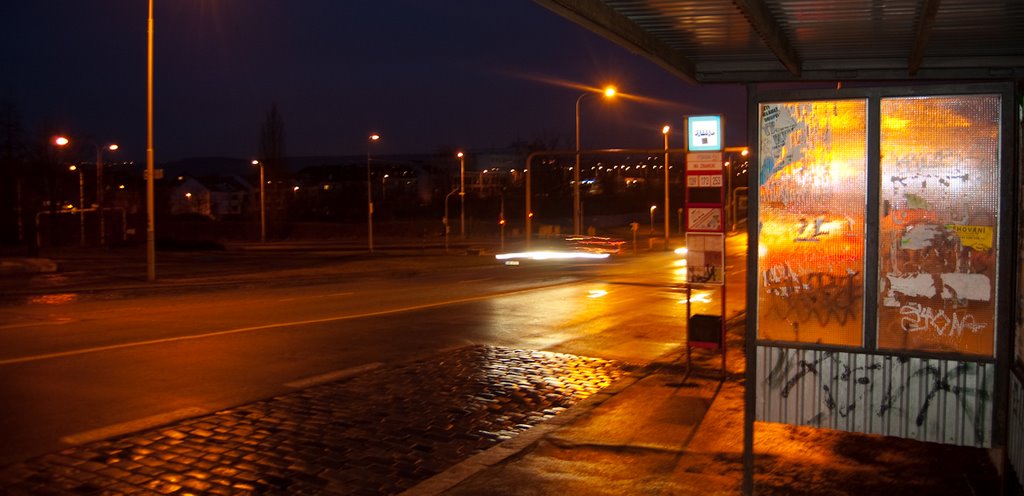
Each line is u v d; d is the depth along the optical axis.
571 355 11.98
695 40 4.95
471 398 8.95
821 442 6.64
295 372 10.41
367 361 11.27
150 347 12.20
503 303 19.45
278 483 6.00
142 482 6.02
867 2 4.06
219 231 86.25
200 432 7.43
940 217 4.68
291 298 20.55
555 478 5.81
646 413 7.77
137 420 7.86
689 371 9.96
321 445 7.02
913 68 5.27
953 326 4.68
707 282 9.55
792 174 4.98
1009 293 4.51
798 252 5.00
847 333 4.93
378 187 126.25
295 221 101.94
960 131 4.60
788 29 4.61
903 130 4.71
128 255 42.81
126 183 98.31
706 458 6.24
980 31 4.50
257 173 115.50
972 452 6.29
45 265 29.55
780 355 5.07
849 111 4.82
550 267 37.59
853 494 5.39
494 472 5.96
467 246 64.62
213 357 11.44
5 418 7.89
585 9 3.96
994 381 4.59
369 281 27.58
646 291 23.17
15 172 61.03
